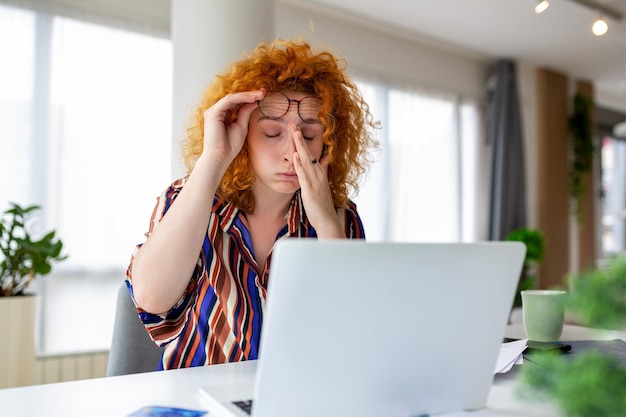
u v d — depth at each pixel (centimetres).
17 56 287
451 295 63
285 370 58
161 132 328
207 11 238
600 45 457
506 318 67
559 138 531
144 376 88
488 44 454
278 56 122
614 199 684
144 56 324
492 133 482
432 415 67
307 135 120
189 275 101
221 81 127
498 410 70
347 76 136
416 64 450
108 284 307
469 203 483
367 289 58
